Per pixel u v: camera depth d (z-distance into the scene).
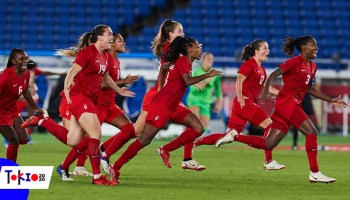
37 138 74.94
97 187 33.28
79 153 35.97
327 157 56.66
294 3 111.88
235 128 44.31
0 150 57.97
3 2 108.31
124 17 108.62
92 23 108.06
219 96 59.22
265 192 32.59
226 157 54.78
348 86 88.50
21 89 36.00
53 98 72.75
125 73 75.38
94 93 34.50
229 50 106.62
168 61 35.97
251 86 43.56
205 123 57.75
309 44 37.00
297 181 37.84
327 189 34.16
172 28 39.00
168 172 41.69
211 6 110.00
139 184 35.06
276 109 38.06
